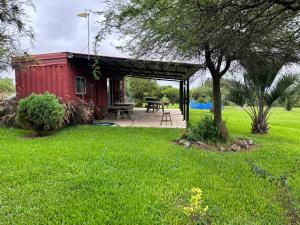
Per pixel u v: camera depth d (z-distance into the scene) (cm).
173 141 856
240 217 377
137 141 806
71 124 1110
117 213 364
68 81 1139
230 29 390
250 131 1322
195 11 351
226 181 509
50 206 372
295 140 1130
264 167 623
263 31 421
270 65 863
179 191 440
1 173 488
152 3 361
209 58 810
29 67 1162
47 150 661
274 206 414
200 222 327
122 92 2148
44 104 891
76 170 509
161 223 346
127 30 579
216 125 873
